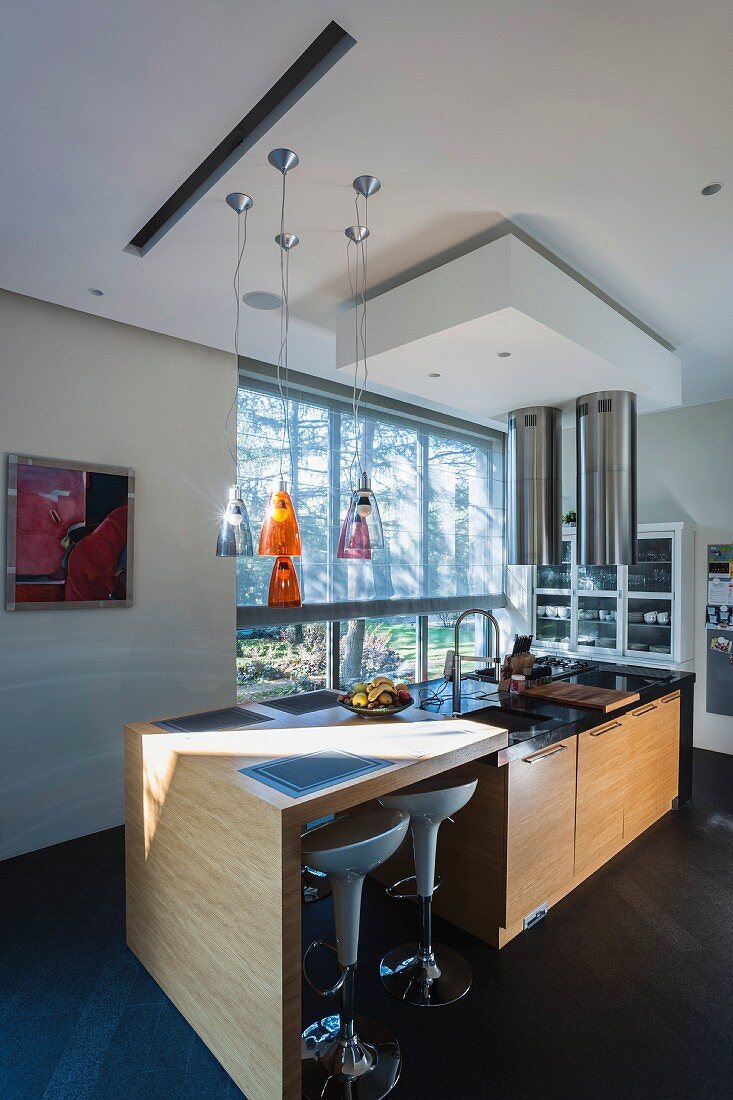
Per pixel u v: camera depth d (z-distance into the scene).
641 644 4.95
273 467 4.17
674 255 2.57
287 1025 1.53
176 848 1.96
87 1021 1.94
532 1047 1.85
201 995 1.85
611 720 2.92
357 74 1.57
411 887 2.63
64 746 3.19
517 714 2.79
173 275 2.70
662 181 2.06
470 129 1.79
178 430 3.65
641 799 3.23
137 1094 1.68
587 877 2.83
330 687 4.65
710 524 4.92
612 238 2.43
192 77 1.58
